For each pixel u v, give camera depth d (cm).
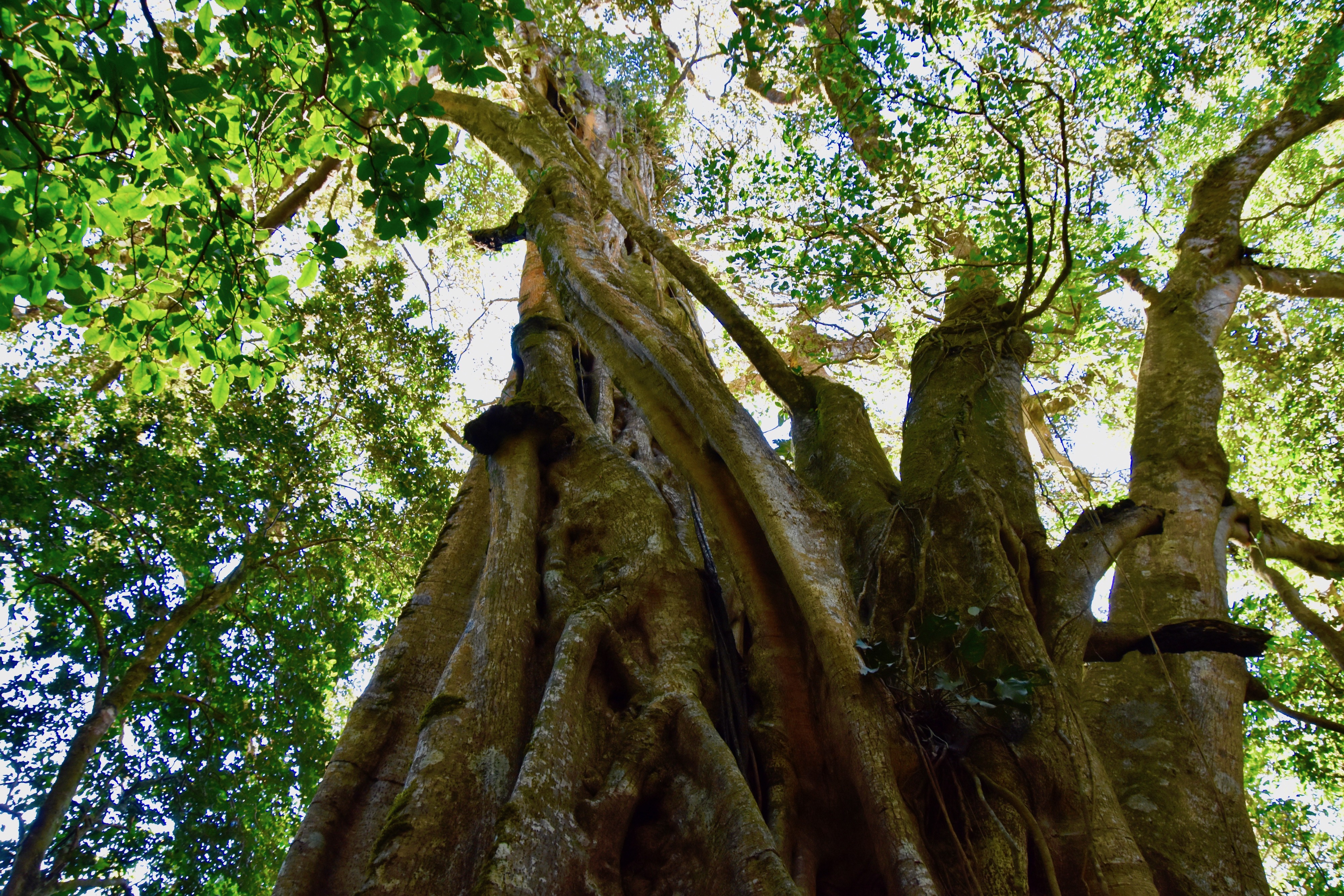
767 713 380
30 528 808
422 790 335
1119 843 317
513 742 366
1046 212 930
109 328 527
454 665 404
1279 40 1098
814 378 594
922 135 808
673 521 554
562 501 542
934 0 764
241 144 483
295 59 461
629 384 494
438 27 425
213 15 451
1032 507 481
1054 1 1021
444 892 304
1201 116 1268
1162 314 791
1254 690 514
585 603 436
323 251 529
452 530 593
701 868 300
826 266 804
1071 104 921
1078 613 427
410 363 1109
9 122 390
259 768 873
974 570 425
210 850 807
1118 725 460
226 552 920
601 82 1227
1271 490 1142
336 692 1112
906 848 286
